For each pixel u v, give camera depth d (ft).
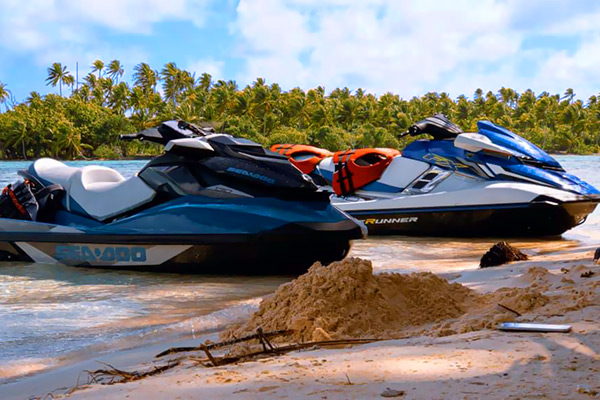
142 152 329.72
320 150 35.47
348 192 33.50
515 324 10.33
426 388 7.11
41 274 20.39
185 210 20.59
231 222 19.95
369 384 7.38
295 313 11.77
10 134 300.81
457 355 8.59
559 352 8.50
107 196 22.48
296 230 19.54
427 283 13.32
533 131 472.03
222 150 21.22
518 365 7.93
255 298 16.88
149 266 20.63
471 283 16.88
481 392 6.88
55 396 8.51
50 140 309.01
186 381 7.95
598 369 7.64
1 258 22.70
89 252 21.35
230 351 10.34
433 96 538.88
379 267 21.43
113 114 359.25
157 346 12.01
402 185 32.53
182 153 21.26
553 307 11.69
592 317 10.66
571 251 23.80
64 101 349.20
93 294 17.42
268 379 7.77
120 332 13.30
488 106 517.96
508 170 30.94
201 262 20.20
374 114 443.32
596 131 517.96
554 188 30.32
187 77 450.71
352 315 11.69
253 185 20.59
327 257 20.15
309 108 406.00
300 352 9.74
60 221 23.04
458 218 30.30
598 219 38.75
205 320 14.15
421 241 29.58
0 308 15.60
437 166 32.27
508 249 20.65
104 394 7.59
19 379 10.32
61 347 12.18
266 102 386.11
